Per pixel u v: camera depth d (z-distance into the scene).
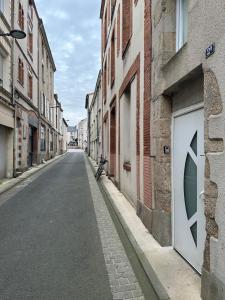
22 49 17.50
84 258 4.78
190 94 4.26
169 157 5.09
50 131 36.44
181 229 4.62
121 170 10.64
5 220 7.14
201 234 3.92
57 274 4.20
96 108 29.98
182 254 4.56
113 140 14.77
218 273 2.93
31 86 21.47
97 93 28.30
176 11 5.05
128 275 4.16
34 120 22.78
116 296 3.60
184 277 3.91
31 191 11.43
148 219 5.92
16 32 10.59
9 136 14.98
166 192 5.04
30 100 20.72
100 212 7.94
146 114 6.12
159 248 4.96
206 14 3.20
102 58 20.55
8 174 14.91
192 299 3.38
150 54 5.78
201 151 3.96
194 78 4.07
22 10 17.52
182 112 4.57
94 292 3.70
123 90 9.95
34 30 22.66
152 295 3.60
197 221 4.05
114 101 13.06
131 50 8.22
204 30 3.26
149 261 4.43
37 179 15.24
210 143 3.08
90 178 15.74
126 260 4.69
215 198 3.00
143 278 4.05
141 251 4.83
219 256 2.91
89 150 46.00
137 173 7.23
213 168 3.01
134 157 7.89
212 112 3.04
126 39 9.64
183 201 4.55
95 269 4.36
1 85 13.65
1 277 4.12
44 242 5.54
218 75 2.91
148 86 5.96
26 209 8.33
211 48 3.05
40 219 7.21
